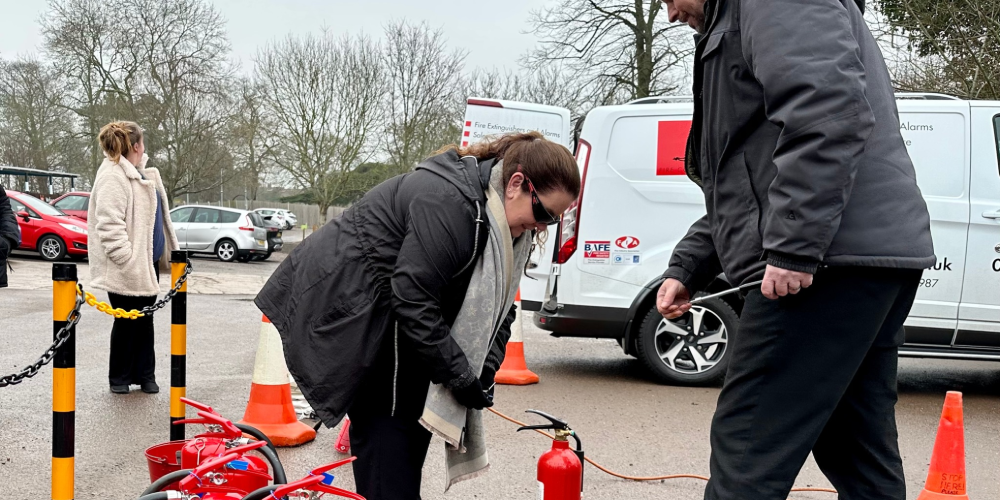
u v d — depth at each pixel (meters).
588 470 4.28
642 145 6.46
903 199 2.26
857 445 2.55
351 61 34.28
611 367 7.44
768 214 2.21
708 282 2.92
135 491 3.75
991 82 12.69
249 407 4.60
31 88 36.09
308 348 2.34
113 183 5.38
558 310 6.52
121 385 5.66
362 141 34.53
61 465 2.85
